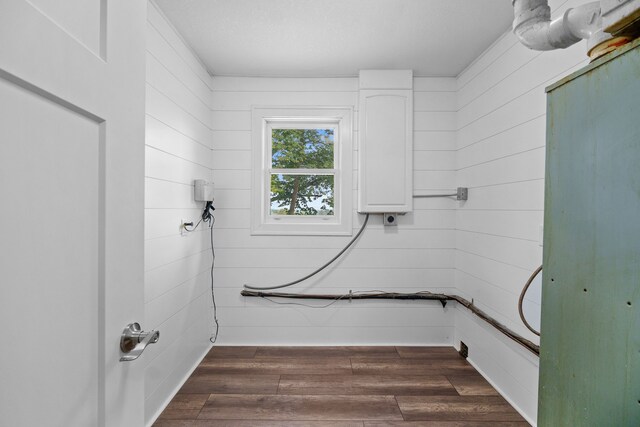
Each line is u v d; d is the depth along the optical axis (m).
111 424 0.64
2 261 0.43
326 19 2.02
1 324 0.42
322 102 2.84
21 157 0.45
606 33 0.81
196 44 2.30
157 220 1.88
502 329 2.04
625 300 0.65
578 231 0.78
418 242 2.85
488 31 2.13
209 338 2.78
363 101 2.74
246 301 2.85
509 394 2.01
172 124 2.07
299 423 1.79
